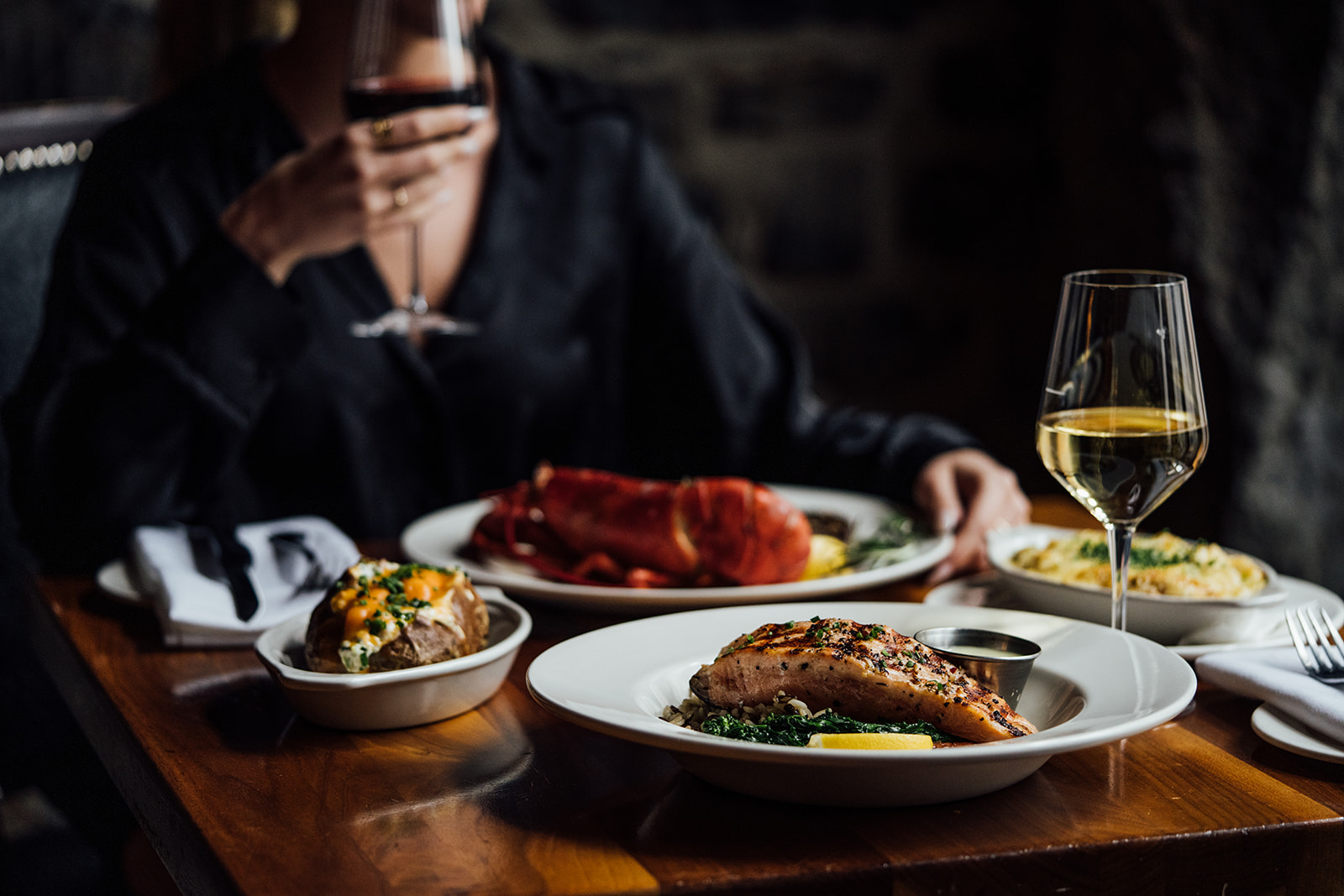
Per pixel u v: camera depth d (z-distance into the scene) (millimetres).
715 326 2193
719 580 1374
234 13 2461
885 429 1729
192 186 1877
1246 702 997
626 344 2281
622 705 835
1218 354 2885
